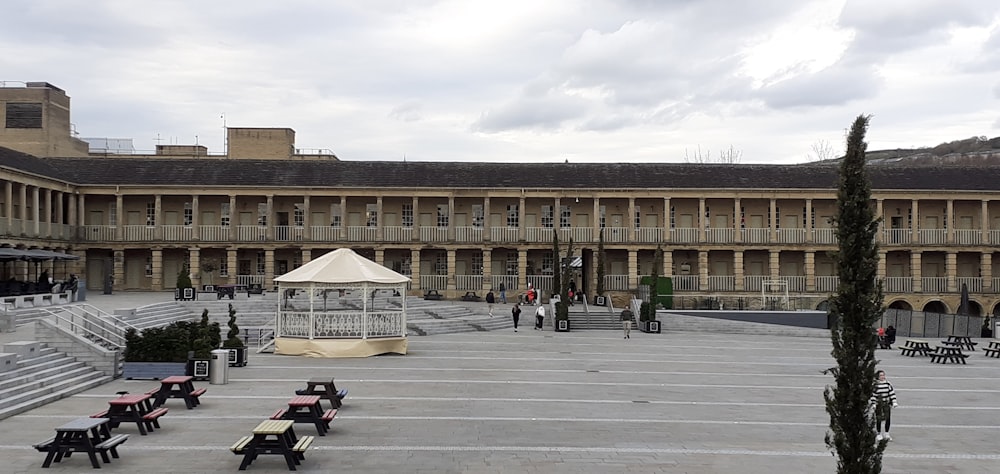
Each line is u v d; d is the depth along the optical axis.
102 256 52.12
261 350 28.48
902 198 53.50
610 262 55.34
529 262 55.88
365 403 18.62
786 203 55.59
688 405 19.05
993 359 31.27
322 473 12.45
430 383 21.75
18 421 15.95
